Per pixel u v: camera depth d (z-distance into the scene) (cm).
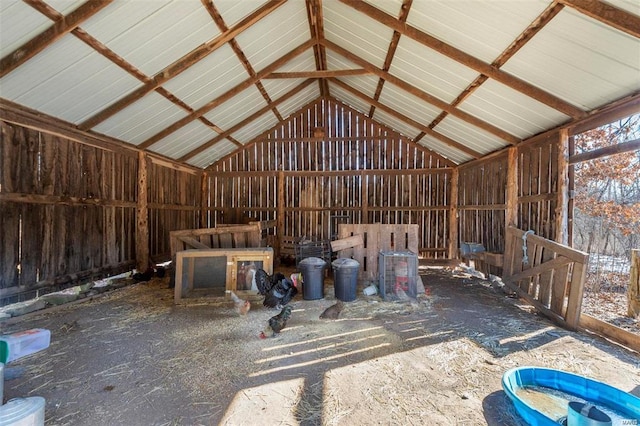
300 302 497
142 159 680
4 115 408
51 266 481
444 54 436
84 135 535
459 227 877
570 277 397
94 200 561
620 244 833
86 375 276
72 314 438
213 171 965
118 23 362
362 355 315
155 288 587
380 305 480
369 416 221
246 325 397
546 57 365
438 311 453
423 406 233
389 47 519
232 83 605
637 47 293
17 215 432
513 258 543
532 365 296
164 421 216
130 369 287
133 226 668
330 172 935
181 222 857
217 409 229
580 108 418
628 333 331
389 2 410
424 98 599
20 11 303
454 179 891
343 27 535
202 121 698
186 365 295
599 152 401
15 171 428
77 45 367
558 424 188
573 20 302
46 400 239
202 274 523
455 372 282
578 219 932
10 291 421
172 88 534
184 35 429
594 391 238
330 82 827
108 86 459
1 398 200
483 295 548
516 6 320
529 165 555
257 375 277
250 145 961
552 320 414
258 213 952
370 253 602
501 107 516
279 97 793
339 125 944
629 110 363
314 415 222
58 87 418
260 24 485
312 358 308
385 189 925
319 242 820
